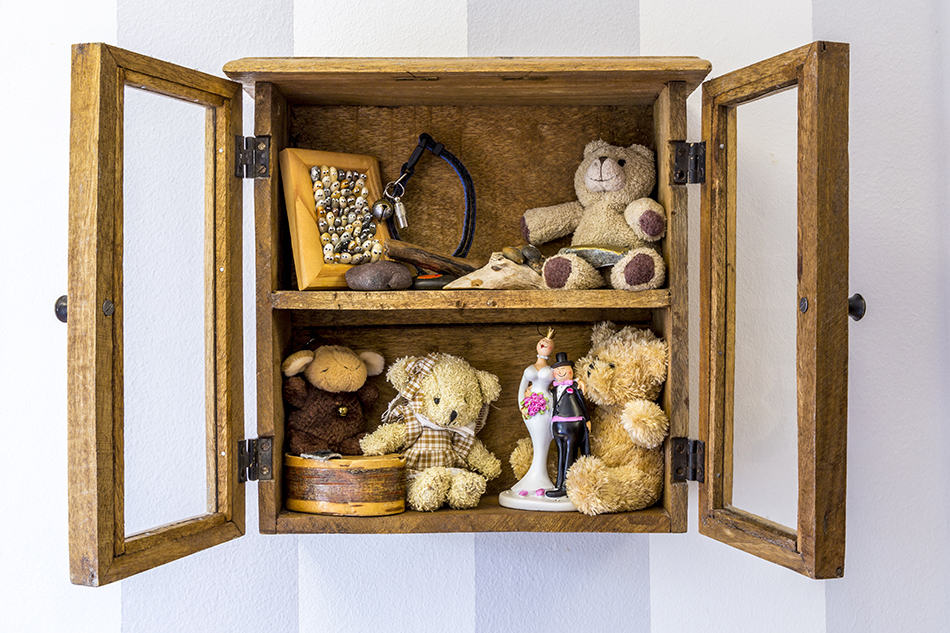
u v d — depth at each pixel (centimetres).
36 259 120
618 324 117
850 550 120
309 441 112
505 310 117
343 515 108
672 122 108
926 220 121
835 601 120
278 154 111
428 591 121
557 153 117
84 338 96
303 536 121
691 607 121
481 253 117
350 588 121
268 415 108
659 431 108
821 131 96
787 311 114
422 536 121
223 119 107
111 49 97
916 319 121
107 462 96
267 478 108
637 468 110
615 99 114
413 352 117
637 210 110
